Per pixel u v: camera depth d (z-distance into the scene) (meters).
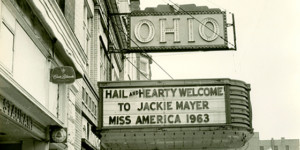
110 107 18.47
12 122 9.83
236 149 20.69
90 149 18.09
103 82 18.67
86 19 18.70
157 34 22.00
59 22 12.13
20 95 9.26
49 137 12.12
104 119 18.42
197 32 22.03
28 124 10.65
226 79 18.50
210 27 22.05
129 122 18.36
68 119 13.55
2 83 8.50
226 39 21.92
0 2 8.38
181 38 21.95
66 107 13.24
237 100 18.45
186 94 18.45
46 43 11.55
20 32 9.88
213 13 22.14
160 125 18.28
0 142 11.82
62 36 12.47
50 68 12.09
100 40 21.73
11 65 9.24
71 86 13.95
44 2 10.73
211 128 18.19
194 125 18.22
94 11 20.42
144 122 18.34
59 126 12.25
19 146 11.86
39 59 11.31
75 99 14.70
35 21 10.57
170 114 18.36
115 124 18.38
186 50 21.91
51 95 12.33
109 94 18.56
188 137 18.33
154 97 18.50
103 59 22.73
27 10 9.96
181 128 18.27
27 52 10.39
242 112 18.48
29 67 10.53
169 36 21.98
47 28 11.20
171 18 22.11
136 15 22.20
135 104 18.47
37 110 10.49
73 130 14.14
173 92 18.50
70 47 13.47
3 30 8.77
